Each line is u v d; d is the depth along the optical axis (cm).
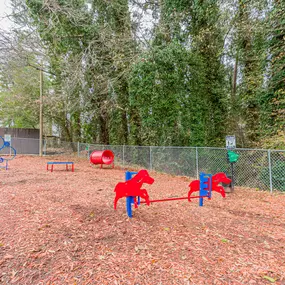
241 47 962
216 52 1029
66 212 373
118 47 1043
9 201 425
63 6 998
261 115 801
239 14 891
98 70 1163
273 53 721
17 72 1434
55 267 213
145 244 264
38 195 479
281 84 710
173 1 953
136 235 289
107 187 589
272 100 734
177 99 900
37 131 1636
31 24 1100
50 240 268
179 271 209
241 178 680
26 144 1555
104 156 1078
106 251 246
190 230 309
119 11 1096
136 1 1095
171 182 713
